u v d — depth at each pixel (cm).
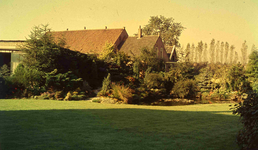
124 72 3039
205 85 2906
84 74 2456
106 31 4603
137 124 819
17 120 809
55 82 1919
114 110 1201
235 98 2541
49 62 1970
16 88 1805
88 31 4738
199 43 6288
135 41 4412
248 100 537
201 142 602
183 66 3156
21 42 2456
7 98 1709
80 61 2428
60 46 2223
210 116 1038
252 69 2747
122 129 730
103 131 692
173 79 2811
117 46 4334
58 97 1755
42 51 1919
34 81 1847
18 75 1852
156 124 827
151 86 2623
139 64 3150
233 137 653
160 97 2517
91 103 1552
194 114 1104
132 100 2012
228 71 2862
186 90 2589
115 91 1931
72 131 675
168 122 872
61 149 500
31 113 981
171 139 625
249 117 529
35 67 1934
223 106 1577
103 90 2048
